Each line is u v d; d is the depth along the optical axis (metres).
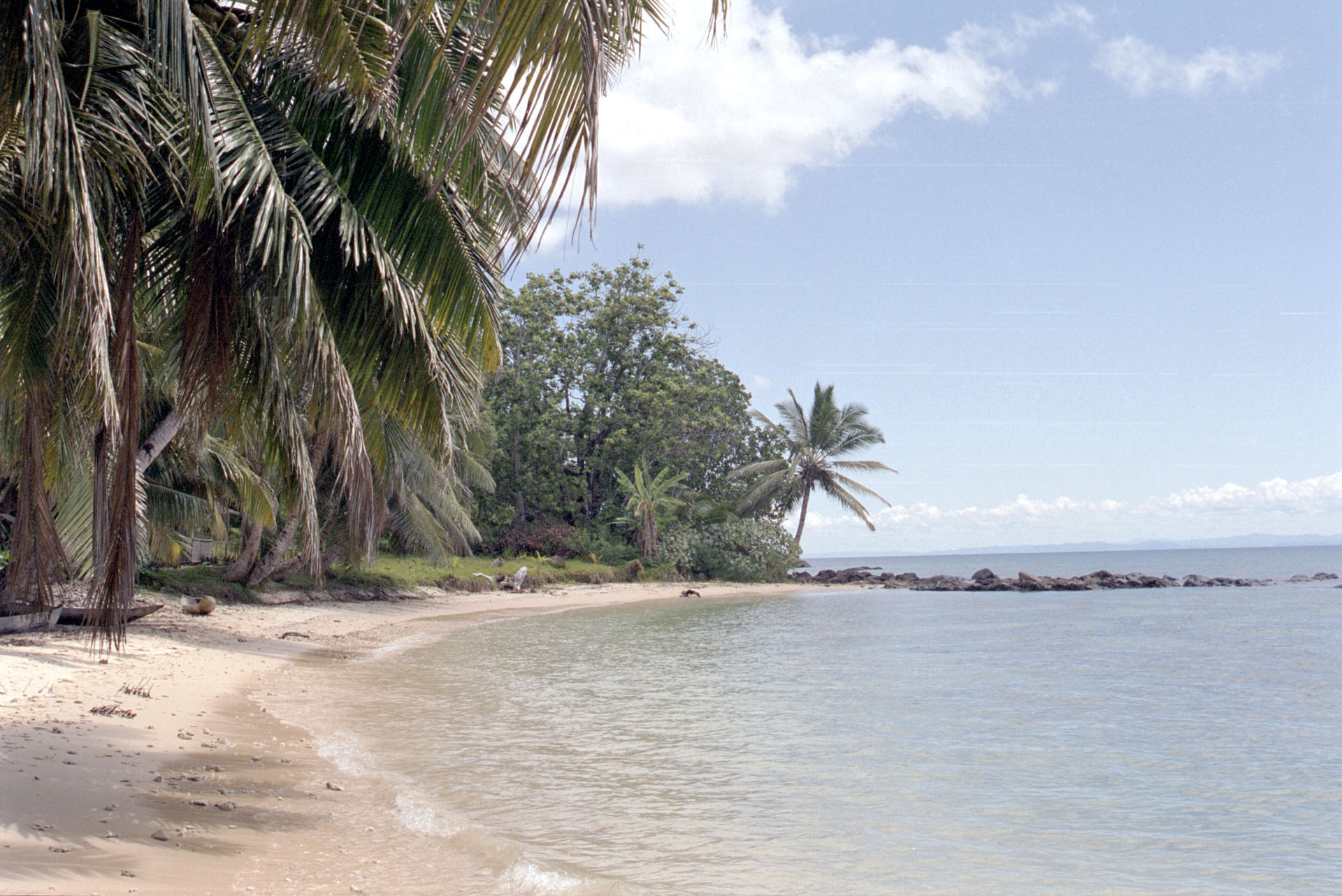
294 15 5.08
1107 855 5.82
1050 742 9.65
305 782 6.76
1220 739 9.93
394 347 7.28
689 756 8.62
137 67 6.00
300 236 6.31
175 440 14.95
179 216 6.96
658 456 46.41
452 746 8.72
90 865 4.21
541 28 2.20
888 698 12.71
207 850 4.80
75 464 8.70
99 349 5.31
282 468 7.78
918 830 6.34
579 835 5.98
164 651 13.20
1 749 6.41
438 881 4.70
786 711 11.46
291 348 6.71
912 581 49.53
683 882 5.11
